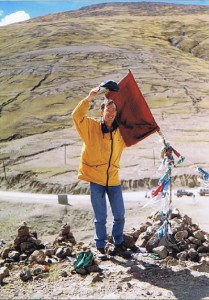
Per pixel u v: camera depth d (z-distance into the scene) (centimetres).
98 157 648
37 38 17138
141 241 730
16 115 10519
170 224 699
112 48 15488
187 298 518
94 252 688
